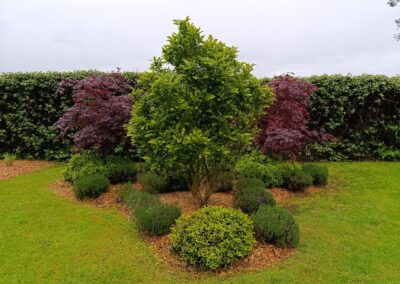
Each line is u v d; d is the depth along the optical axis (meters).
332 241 5.07
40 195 6.84
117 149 9.18
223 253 4.19
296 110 7.48
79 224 5.49
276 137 6.88
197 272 4.19
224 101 5.42
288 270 4.23
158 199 6.11
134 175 7.72
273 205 5.96
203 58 5.20
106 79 7.84
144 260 4.44
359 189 7.74
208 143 5.23
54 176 8.54
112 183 7.62
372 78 10.40
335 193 7.47
